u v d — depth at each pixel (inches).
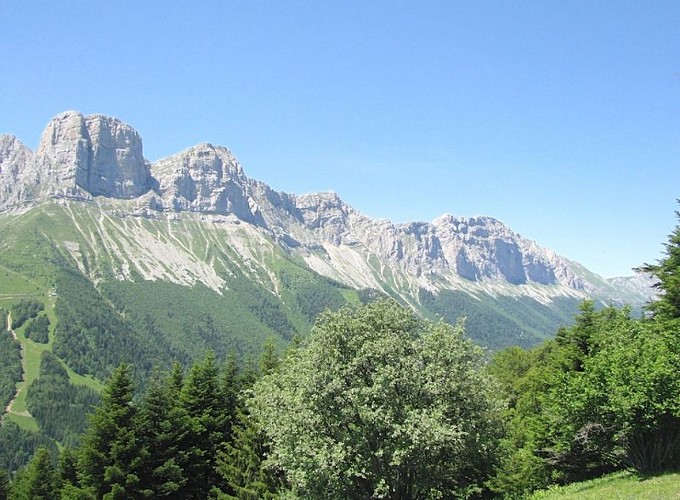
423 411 1106.7
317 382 1188.5
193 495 1958.7
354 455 1151.6
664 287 1674.5
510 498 1567.4
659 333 1434.5
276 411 1278.3
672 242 1764.3
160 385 2027.6
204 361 2176.4
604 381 1261.1
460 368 1216.8
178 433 1943.9
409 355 1240.2
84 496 1707.7
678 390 1130.7
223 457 1907.0
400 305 1357.0
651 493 956.0
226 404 2126.0
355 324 1262.3
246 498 1656.0
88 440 1793.8
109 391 1847.9
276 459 1331.2
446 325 1275.8
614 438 1283.2
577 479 1622.8
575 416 1325.0
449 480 1309.1
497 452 1336.1
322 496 1200.2
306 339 1379.2
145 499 1722.4
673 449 1202.0
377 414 1103.0
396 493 1200.8
